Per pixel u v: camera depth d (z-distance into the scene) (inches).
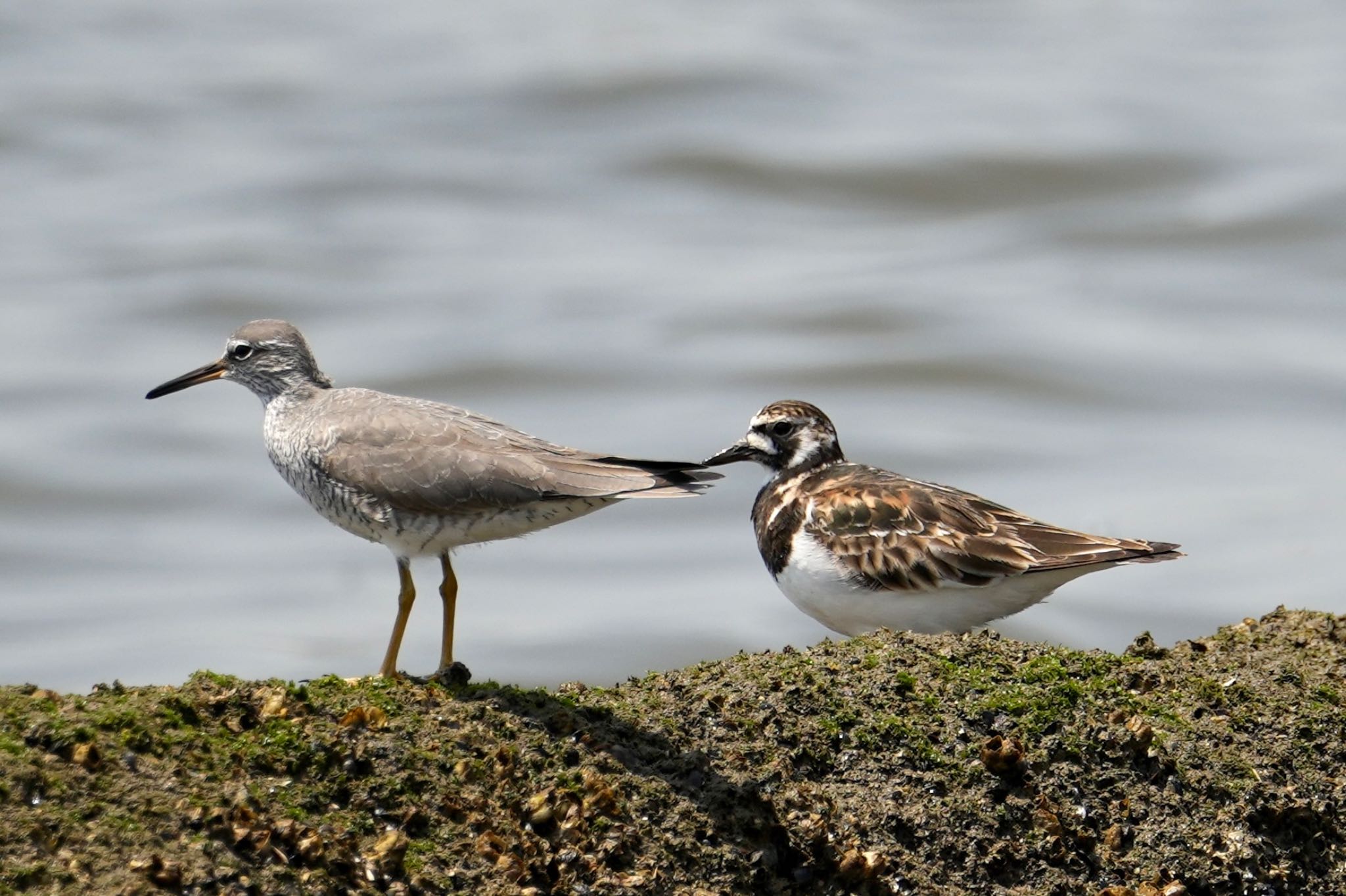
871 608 681.0
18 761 399.9
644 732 493.4
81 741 412.8
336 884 413.7
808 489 713.0
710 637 1060.5
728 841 465.4
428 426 567.8
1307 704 547.2
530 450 559.8
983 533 668.1
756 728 504.1
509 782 460.1
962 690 530.3
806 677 527.5
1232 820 502.3
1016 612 685.9
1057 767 508.1
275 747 439.5
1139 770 511.8
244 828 411.5
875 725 510.9
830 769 500.1
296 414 612.1
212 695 448.8
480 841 441.1
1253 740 530.0
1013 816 494.3
